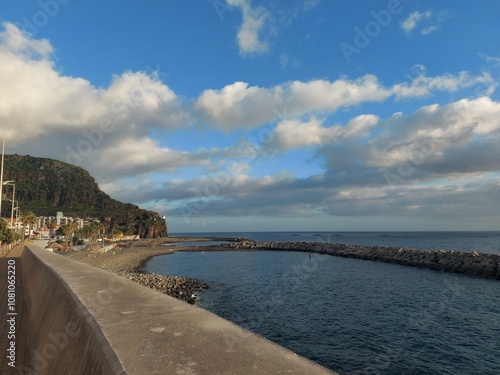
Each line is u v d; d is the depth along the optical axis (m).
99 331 2.94
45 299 6.41
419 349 16.19
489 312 23.17
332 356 15.49
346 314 22.89
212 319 3.35
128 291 4.82
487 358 14.98
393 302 26.72
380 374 13.55
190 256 83.12
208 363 2.22
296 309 24.50
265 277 42.78
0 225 40.34
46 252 14.60
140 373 2.06
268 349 2.50
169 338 2.75
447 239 173.88
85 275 6.54
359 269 50.38
